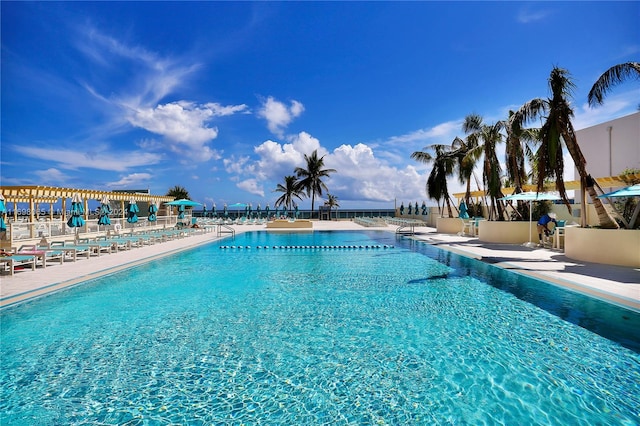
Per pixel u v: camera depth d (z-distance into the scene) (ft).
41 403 10.16
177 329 16.21
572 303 19.49
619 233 27.55
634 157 51.47
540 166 35.42
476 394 10.43
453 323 16.69
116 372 12.01
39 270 28.66
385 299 21.24
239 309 19.34
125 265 31.68
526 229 45.68
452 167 72.90
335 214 146.92
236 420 9.23
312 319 17.57
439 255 39.45
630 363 12.23
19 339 15.02
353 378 11.49
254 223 105.40
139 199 77.25
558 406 9.70
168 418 9.35
